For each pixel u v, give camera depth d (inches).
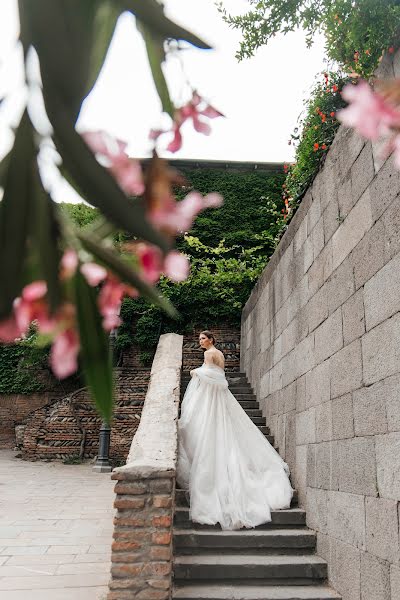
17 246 16.7
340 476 155.6
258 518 180.9
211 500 181.3
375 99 24.4
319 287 193.9
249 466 202.8
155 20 19.3
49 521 248.8
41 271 17.2
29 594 152.9
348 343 158.4
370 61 143.6
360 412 144.4
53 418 483.5
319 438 179.8
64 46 16.2
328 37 161.8
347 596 142.4
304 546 171.3
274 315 283.1
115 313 21.3
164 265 22.0
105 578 168.4
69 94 16.6
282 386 249.1
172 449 161.3
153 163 21.4
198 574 155.3
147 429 182.5
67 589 157.6
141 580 129.9
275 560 161.6
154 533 134.2
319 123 221.3
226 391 215.5
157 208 20.7
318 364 187.8
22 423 527.8
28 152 17.2
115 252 21.6
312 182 214.2
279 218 475.2
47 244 17.4
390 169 135.9
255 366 345.7
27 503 290.4
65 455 472.7
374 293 141.2
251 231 496.1
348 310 160.4
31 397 543.2
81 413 483.2
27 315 18.4
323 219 194.7
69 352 19.6
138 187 20.8
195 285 465.1
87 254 20.1
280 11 145.9
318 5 144.6
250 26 149.8
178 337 357.1
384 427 128.2
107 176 16.9
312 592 149.3
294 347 228.7
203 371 216.5
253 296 378.3
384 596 121.4
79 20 17.0
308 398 198.1
